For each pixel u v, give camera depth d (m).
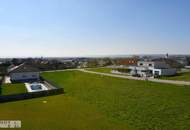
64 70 98.12
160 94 36.53
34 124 22.66
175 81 50.16
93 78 63.56
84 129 20.98
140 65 75.69
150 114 25.34
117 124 22.28
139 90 41.09
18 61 127.12
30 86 51.72
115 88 44.75
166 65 69.31
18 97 36.91
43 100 35.62
